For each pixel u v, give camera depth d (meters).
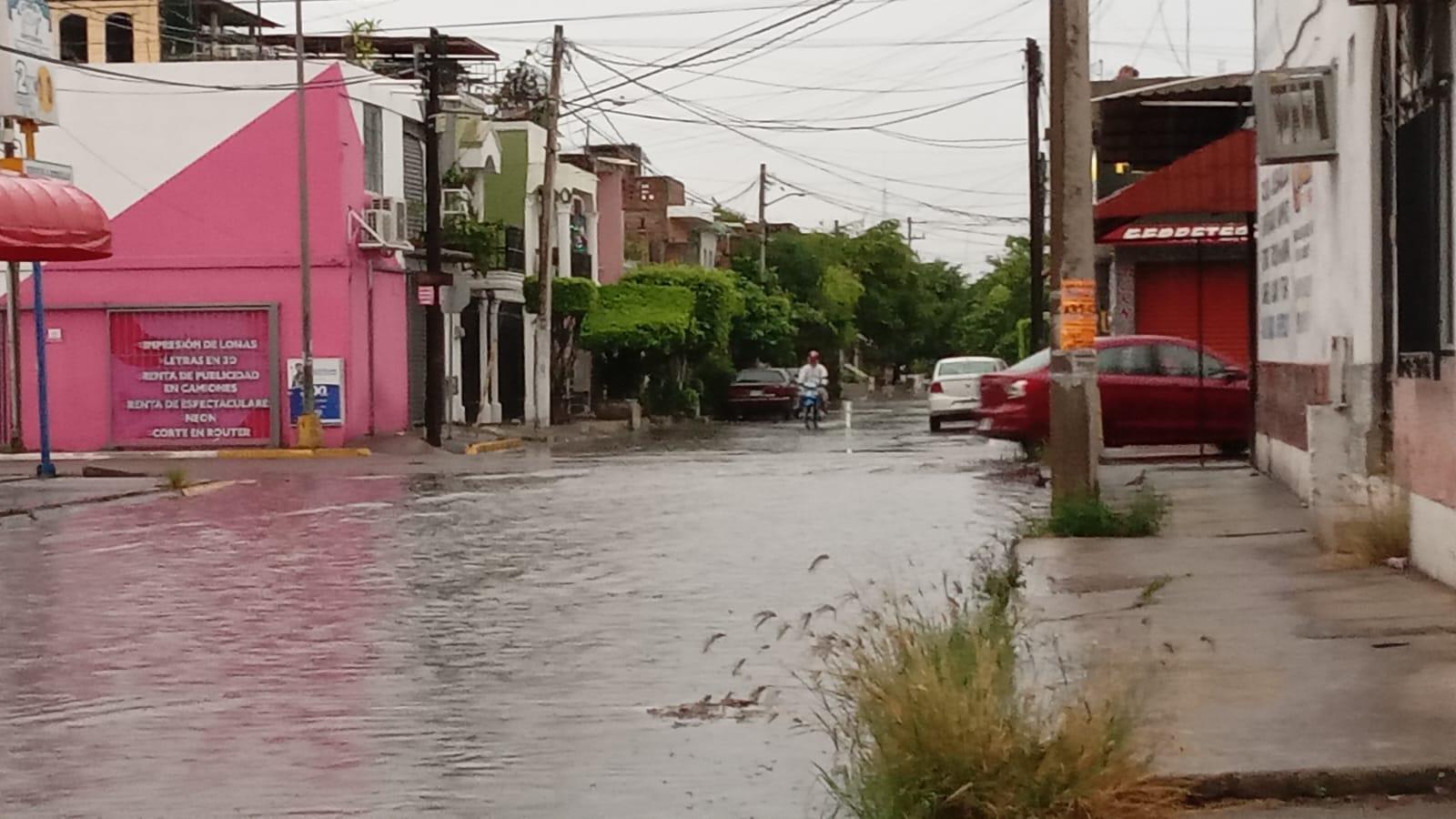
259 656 10.83
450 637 11.42
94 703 9.45
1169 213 21.72
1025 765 6.25
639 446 36.88
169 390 35.78
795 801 7.19
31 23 26.27
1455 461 10.74
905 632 7.54
